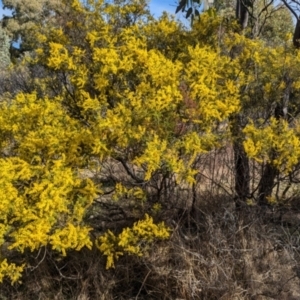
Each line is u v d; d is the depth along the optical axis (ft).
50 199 9.43
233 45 12.37
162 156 9.80
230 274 10.77
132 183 11.60
